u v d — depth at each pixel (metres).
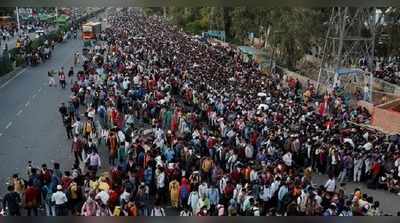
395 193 18.77
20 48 46.62
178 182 15.32
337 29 36.56
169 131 19.83
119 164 18.22
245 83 32.75
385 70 41.38
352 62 37.47
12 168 20.03
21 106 31.08
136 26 80.25
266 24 46.66
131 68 34.94
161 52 45.38
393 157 19.36
